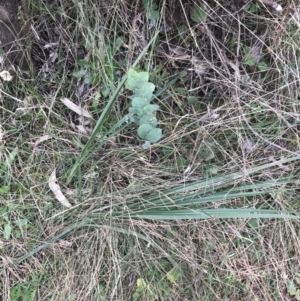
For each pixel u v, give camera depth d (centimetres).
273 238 67
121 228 63
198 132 63
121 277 64
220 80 63
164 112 64
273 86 64
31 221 64
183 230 65
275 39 62
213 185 63
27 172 63
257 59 63
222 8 60
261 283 66
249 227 66
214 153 65
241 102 63
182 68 63
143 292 64
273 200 66
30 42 61
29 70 63
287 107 64
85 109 63
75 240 64
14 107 64
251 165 65
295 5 61
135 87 54
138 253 64
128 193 63
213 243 65
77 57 63
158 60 63
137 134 63
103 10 60
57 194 63
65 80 64
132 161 64
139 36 61
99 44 60
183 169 64
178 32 62
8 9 56
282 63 62
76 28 61
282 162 62
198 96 64
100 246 64
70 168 64
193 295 65
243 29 62
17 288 64
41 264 64
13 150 63
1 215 63
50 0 61
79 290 64
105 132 61
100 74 61
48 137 63
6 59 60
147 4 60
